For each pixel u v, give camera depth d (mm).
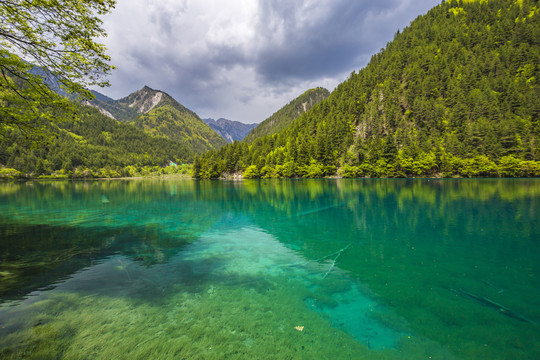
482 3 161000
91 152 188625
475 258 10555
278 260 10711
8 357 4562
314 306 6797
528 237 13703
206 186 68062
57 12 7984
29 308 6551
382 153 96125
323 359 4723
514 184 49219
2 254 11438
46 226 17781
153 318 6121
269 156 123562
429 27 163500
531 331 5523
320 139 110812
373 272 9234
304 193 41531
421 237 14102
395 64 143750
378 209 23859
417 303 6902
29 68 8836
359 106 133375
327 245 12945
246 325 5875
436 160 86062
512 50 112938
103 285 8117
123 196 40594
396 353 4883
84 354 4727
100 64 9703
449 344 5141
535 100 87000
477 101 96438
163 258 10992
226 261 10609
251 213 23219
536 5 136125
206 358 4699
